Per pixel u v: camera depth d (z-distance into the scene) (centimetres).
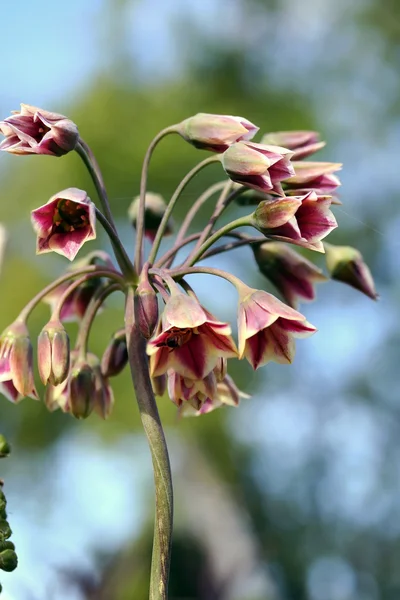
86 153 353
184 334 315
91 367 362
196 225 1269
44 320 1253
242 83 1496
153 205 411
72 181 1322
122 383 1241
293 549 1706
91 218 319
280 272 394
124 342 372
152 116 1393
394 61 1652
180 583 1313
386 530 1786
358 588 1742
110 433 1255
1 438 330
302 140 394
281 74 1556
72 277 351
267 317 311
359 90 1645
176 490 1364
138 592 1185
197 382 316
